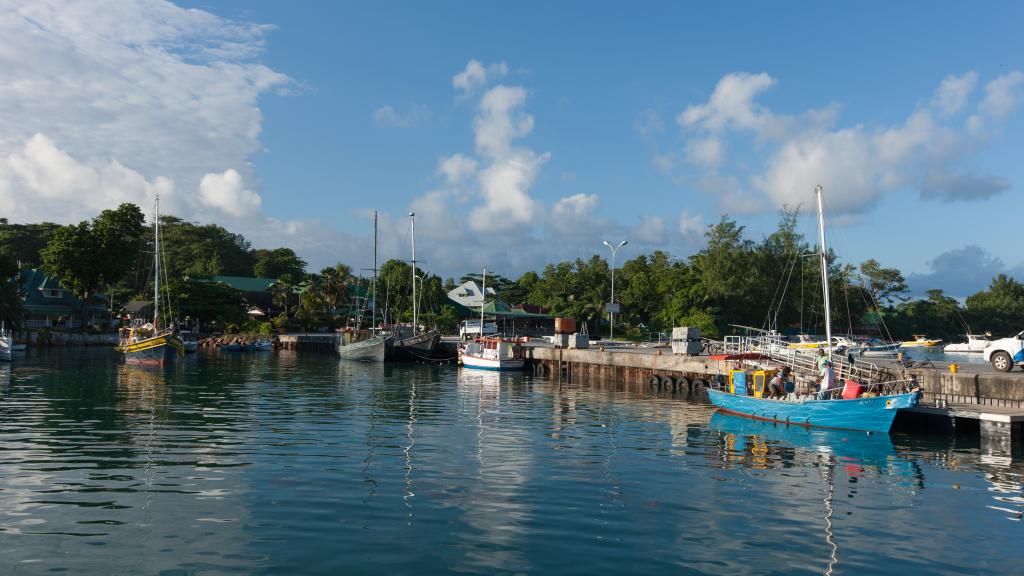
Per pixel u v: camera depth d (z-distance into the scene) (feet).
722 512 45.27
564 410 99.55
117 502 45.14
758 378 93.81
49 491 47.85
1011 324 460.14
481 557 35.73
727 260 302.25
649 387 145.07
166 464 57.06
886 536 41.11
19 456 60.03
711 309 293.02
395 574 33.17
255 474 53.52
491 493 48.60
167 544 36.99
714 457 64.23
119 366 177.47
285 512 43.16
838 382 94.63
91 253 287.69
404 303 361.71
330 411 93.50
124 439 69.05
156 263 207.62
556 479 53.42
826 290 102.06
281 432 74.43
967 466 62.85
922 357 238.27
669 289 337.52
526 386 141.90
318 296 365.61
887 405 78.07
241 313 346.54
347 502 45.62
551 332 368.89
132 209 306.35
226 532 39.11
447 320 346.74
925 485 54.80
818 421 83.41
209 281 354.54
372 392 122.11
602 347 176.76
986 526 43.50
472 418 88.43
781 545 38.96
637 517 43.52
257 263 509.35
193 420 83.25
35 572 32.81
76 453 61.57
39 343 268.82
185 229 483.10
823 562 36.40
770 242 325.21
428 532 39.60
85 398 105.70
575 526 41.37
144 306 302.86
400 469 55.93
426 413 92.84
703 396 126.21
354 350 220.64
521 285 479.00
